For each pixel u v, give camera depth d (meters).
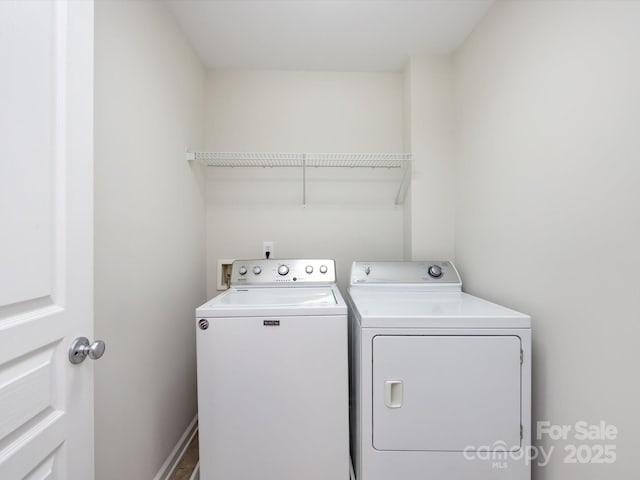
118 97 1.06
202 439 1.16
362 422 1.11
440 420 1.10
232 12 1.50
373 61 1.96
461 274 1.79
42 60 0.66
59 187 0.71
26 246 0.62
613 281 0.88
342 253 2.10
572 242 1.01
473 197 1.65
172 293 1.49
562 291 1.05
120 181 1.07
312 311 1.17
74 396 0.75
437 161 1.90
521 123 1.26
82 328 0.78
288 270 1.72
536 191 1.18
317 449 1.17
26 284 0.62
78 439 0.76
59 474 0.71
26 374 0.62
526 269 1.24
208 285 2.04
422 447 1.11
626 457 0.85
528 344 1.10
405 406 1.11
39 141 0.65
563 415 1.05
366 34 1.69
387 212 2.10
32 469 0.64
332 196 2.09
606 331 0.90
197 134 1.87
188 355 1.69
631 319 0.83
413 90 1.89
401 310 1.23
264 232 2.07
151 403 1.28
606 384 0.90
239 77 2.05
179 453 1.53
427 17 1.55
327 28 1.63
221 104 2.04
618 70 0.85
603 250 0.90
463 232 1.77
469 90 1.69
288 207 2.08
